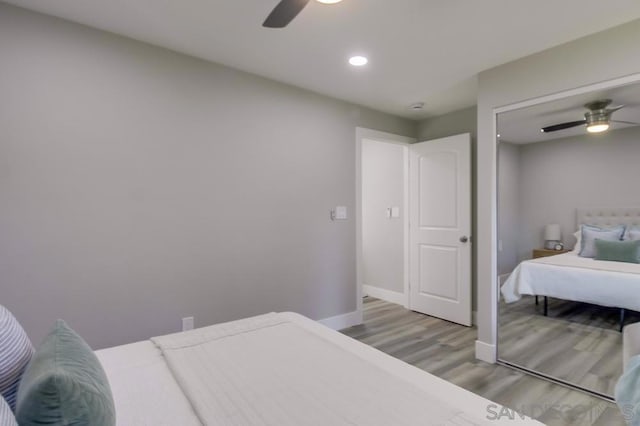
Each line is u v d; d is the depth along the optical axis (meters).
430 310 3.89
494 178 2.67
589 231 2.33
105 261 2.16
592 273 2.36
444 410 1.01
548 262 2.53
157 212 2.35
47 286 1.98
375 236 4.72
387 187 4.53
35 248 1.95
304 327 1.73
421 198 3.97
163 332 2.37
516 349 2.63
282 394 1.10
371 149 4.74
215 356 1.38
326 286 3.33
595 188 2.32
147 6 1.88
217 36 2.21
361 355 1.43
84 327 2.09
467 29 2.11
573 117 2.35
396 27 2.09
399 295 4.39
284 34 2.18
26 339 1.07
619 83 2.08
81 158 2.08
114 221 2.19
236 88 2.71
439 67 2.66
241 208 2.75
